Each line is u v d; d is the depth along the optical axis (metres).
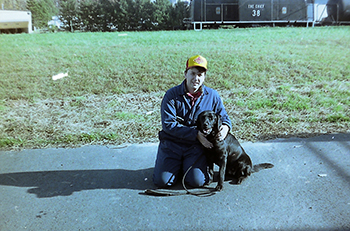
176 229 2.53
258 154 3.97
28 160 3.96
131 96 6.38
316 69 7.62
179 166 3.21
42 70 7.46
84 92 6.57
